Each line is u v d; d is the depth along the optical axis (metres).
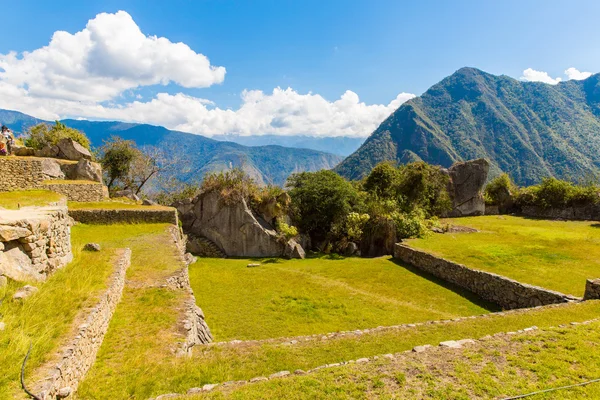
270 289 16.78
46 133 35.97
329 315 13.51
